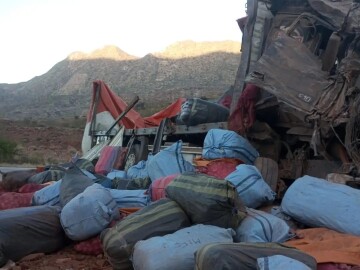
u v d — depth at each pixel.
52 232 5.97
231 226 5.06
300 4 7.73
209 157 7.66
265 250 4.00
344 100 6.52
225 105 9.93
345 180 6.20
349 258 4.30
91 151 13.08
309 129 7.41
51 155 33.50
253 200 6.13
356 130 6.36
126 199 6.66
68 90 128.62
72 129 49.28
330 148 6.96
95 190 6.06
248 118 7.83
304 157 7.56
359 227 5.10
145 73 121.56
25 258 5.75
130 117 14.08
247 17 8.21
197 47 126.75
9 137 41.72
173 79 113.94
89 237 5.89
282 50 7.11
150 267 4.35
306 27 7.43
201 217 5.03
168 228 5.03
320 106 6.66
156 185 6.57
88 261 5.68
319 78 6.83
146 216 5.13
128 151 11.47
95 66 136.38
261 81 7.03
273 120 7.96
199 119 9.16
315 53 7.38
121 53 142.25
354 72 6.52
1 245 5.51
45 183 8.87
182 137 10.09
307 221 5.57
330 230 5.24
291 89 6.90
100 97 14.28
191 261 4.39
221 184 5.09
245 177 6.22
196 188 5.15
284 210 5.82
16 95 133.12
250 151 7.59
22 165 25.70
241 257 3.88
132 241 4.93
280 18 7.88
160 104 60.09
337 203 5.34
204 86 97.06
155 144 10.08
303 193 5.66
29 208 6.08
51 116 91.00
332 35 7.01
